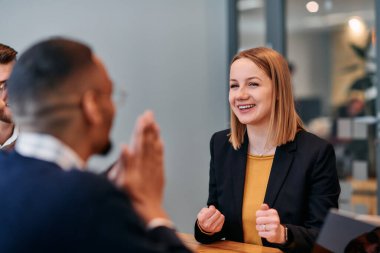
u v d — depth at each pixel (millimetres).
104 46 4738
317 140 1910
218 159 2068
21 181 984
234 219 1947
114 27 4680
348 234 1402
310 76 4086
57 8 4902
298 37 4133
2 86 1950
